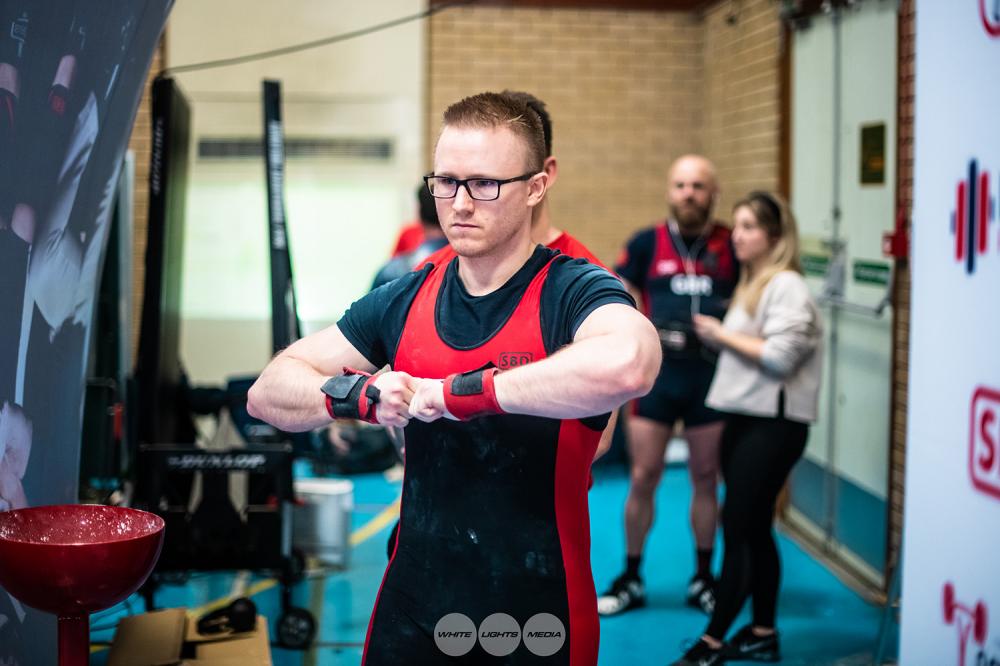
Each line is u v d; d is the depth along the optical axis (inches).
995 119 87.2
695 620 180.9
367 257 309.0
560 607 72.4
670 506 256.5
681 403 183.2
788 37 238.4
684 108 313.4
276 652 162.4
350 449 249.9
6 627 98.5
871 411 201.3
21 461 101.9
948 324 95.1
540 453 71.3
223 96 300.8
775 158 246.7
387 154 305.9
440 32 305.6
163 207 168.7
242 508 166.1
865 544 205.3
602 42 309.7
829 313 221.6
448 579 73.2
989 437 88.9
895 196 188.2
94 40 101.9
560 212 315.3
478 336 72.0
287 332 160.4
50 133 101.5
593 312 67.7
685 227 191.8
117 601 82.9
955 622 94.6
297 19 299.9
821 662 162.7
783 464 155.2
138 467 160.9
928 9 97.4
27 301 101.7
